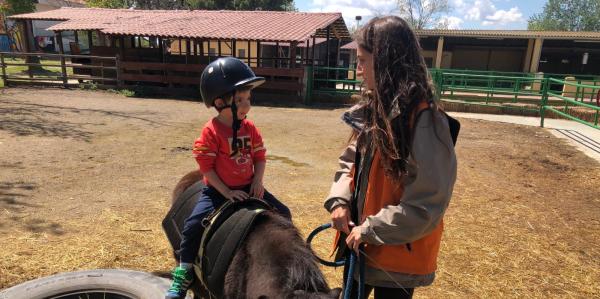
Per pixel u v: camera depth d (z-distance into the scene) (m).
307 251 2.05
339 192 2.21
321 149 9.24
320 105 16.58
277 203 2.76
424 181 1.79
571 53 28.06
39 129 9.81
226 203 2.41
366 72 1.98
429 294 3.81
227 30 18.11
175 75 18.28
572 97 19.02
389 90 1.84
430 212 1.79
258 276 1.99
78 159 7.51
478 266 4.34
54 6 46.59
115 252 4.25
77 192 5.86
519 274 4.22
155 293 3.21
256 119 12.85
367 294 2.37
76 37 20.66
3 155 7.50
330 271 4.07
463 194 6.55
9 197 5.53
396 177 1.88
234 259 2.17
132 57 19.20
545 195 6.66
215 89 2.41
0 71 23.11
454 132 1.90
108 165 7.23
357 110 2.13
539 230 5.30
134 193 5.92
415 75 1.85
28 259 4.02
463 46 28.88
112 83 18.91
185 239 2.48
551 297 3.85
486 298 3.79
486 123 13.50
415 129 1.81
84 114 12.21
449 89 16.75
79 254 4.17
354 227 2.05
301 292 1.81
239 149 2.55
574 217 5.76
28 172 6.61
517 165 8.45
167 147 8.71
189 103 15.85
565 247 4.84
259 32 17.67
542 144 10.49
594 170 8.16
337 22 21.06
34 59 24.33
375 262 2.04
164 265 4.05
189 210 2.67
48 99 14.95
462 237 4.99
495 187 6.97
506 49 28.14
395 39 1.85
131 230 4.75
